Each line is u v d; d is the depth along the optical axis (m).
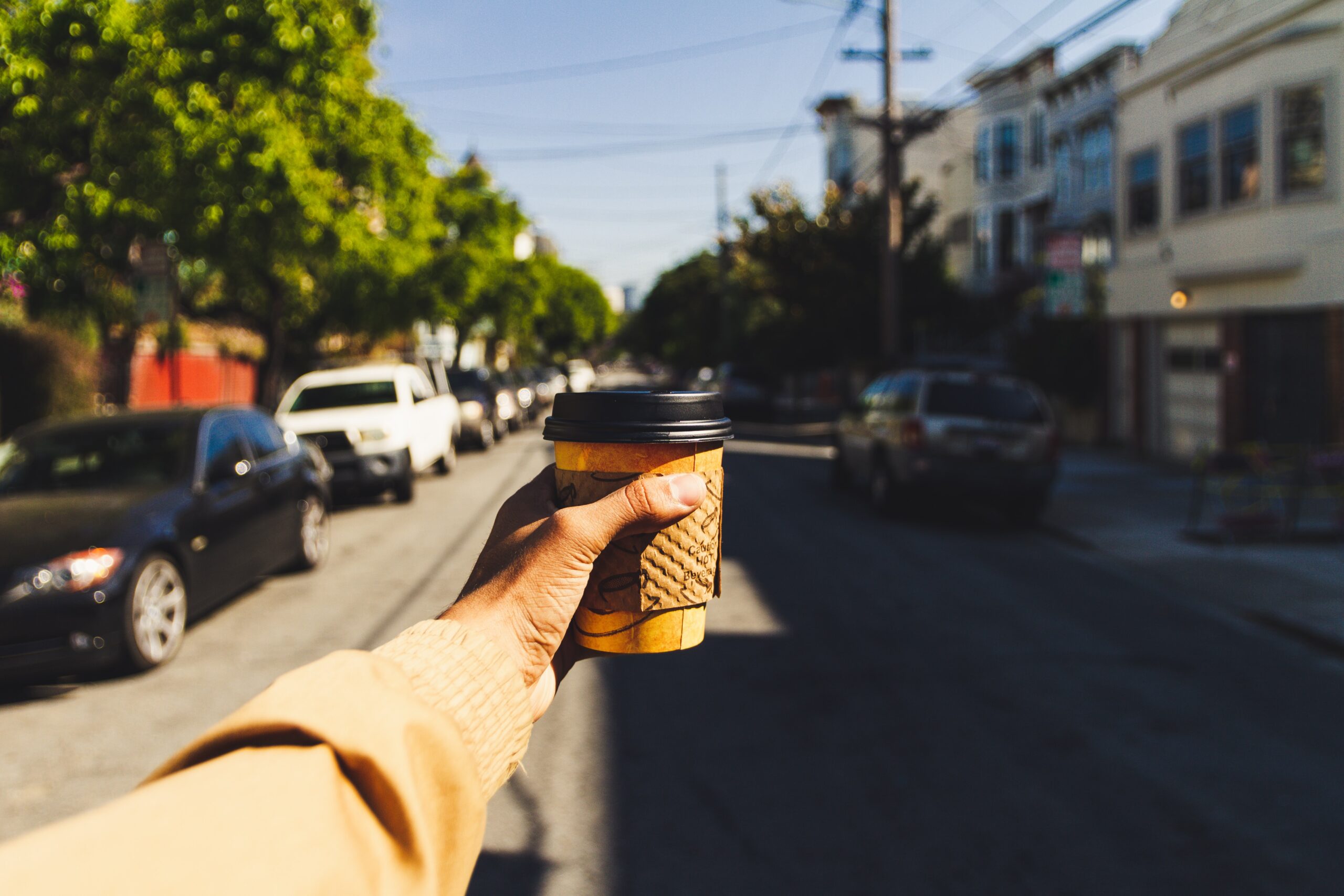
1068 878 3.58
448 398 17.39
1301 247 14.88
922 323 27.00
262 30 12.40
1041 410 11.88
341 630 7.11
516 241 38.56
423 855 0.48
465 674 0.63
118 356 17.55
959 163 40.50
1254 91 15.59
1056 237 17.95
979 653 6.48
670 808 4.14
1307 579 8.97
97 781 4.55
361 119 13.95
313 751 0.49
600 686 5.75
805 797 4.25
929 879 3.57
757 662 6.23
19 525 6.13
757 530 11.45
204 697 5.71
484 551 0.79
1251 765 4.64
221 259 14.54
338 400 13.76
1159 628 7.30
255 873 0.42
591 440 0.84
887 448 12.35
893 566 9.45
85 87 11.77
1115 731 5.09
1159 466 18.03
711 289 55.25
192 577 6.70
